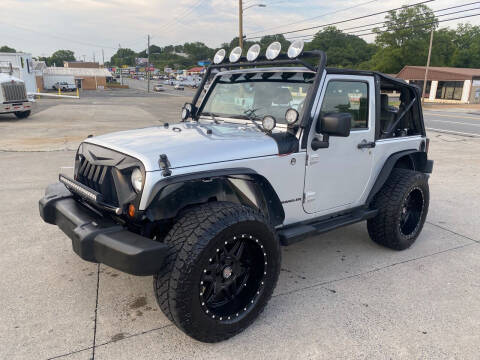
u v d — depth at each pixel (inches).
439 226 200.2
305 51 130.3
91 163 113.9
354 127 142.6
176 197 100.7
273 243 109.0
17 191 242.8
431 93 1908.2
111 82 4345.5
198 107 165.2
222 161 106.3
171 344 104.6
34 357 98.2
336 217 146.9
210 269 101.3
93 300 124.6
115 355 99.8
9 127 594.2
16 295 126.0
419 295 132.2
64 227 113.1
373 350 104.1
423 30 2578.7
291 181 123.6
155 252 91.4
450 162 377.4
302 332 111.0
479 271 150.9
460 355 103.0
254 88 143.5
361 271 149.1
